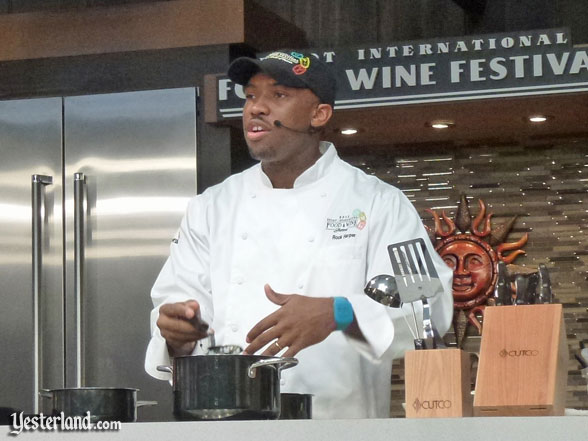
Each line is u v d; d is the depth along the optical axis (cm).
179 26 544
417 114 542
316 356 316
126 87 547
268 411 221
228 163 532
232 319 327
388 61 526
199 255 339
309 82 319
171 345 290
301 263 325
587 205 580
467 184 592
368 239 325
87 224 528
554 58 511
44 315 526
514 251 583
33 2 586
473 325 580
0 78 560
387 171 600
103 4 571
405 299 238
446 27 593
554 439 186
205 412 218
